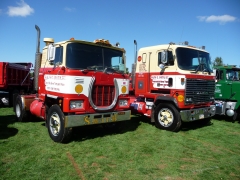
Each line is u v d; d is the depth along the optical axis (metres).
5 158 4.57
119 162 4.57
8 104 11.87
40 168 4.13
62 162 4.46
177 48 7.12
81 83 5.57
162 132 6.99
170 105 7.14
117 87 6.31
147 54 7.98
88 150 5.19
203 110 7.45
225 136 6.84
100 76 5.95
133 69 8.60
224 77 9.62
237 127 8.21
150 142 5.96
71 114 5.55
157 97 7.45
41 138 6.04
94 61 5.97
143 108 8.05
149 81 7.89
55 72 5.85
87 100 5.70
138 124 8.10
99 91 6.00
